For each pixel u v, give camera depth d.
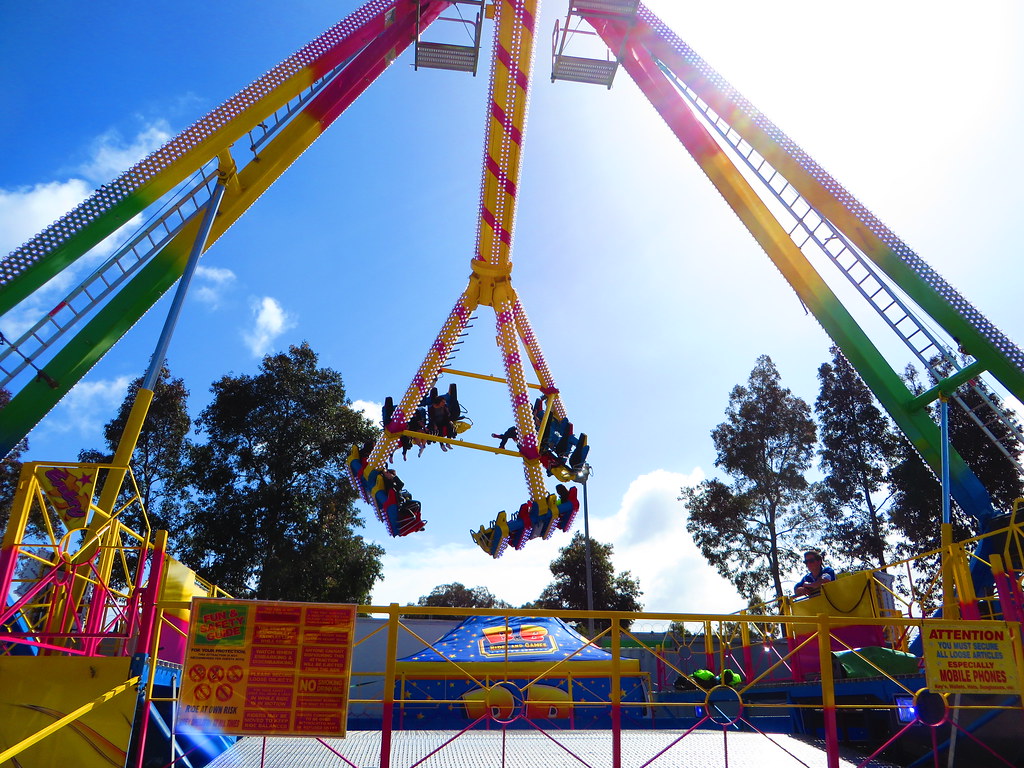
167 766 6.14
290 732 5.44
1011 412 30.50
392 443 12.76
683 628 23.33
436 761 6.75
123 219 10.38
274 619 5.69
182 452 34.78
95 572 8.17
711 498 41.16
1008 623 6.63
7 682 5.59
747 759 7.31
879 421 37.66
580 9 13.68
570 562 53.31
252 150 12.24
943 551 10.34
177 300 10.32
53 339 10.45
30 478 7.08
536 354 13.46
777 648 16.14
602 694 15.80
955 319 11.81
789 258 14.19
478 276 12.95
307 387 35.69
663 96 14.87
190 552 31.78
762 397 42.09
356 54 13.57
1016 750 6.89
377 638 23.44
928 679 6.38
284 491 33.38
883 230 12.66
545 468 13.16
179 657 8.84
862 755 8.27
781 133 13.45
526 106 11.82
